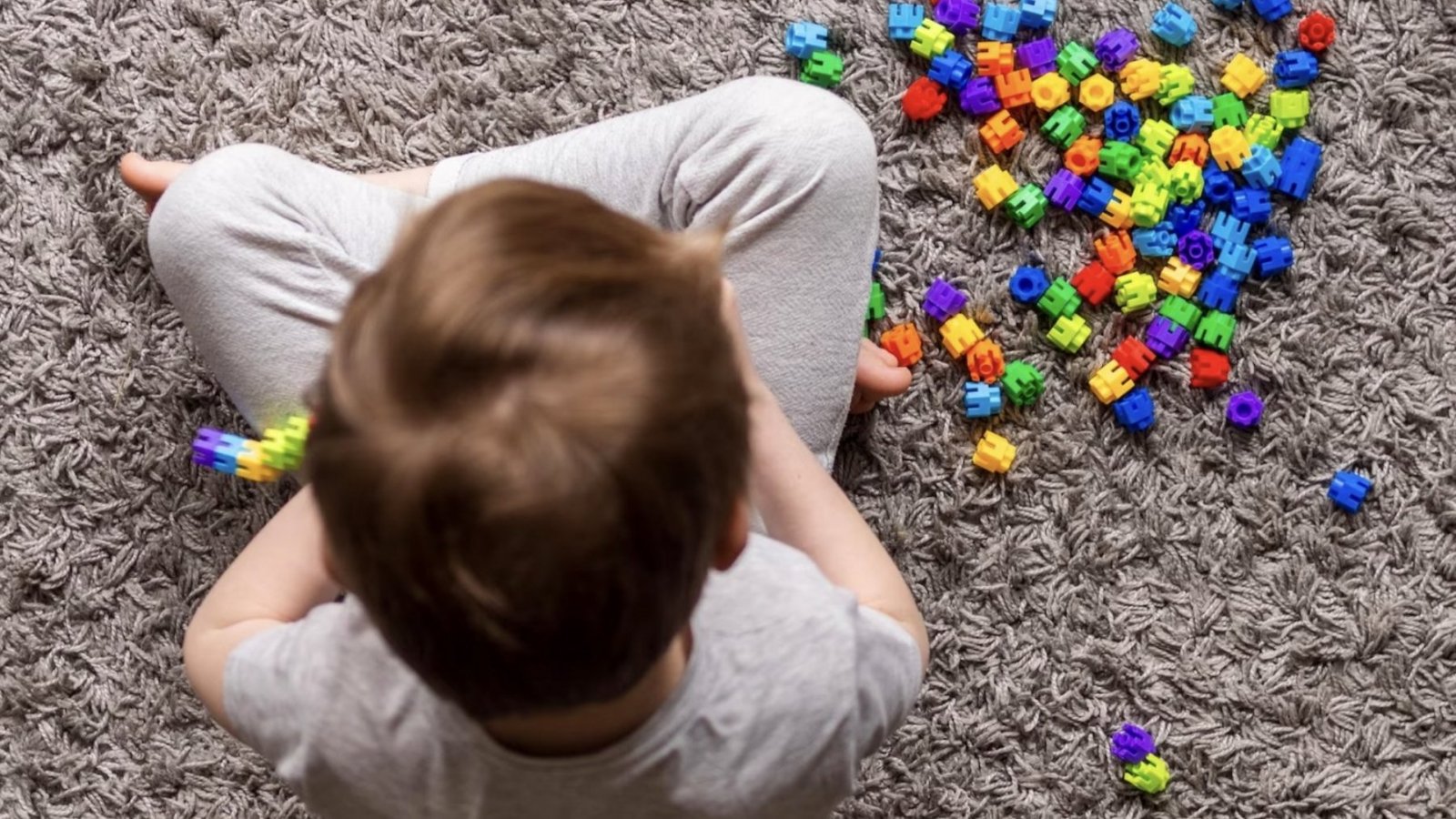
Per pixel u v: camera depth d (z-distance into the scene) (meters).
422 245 0.50
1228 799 1.03
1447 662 1.04
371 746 0.63
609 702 0.55
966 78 1.05
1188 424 1.05
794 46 1.04
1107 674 1.04
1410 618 1.04
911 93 1.04
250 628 0.72
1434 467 1.05
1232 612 1.04
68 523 1.01
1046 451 1.05
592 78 1.06
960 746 1.03
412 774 0.63
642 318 0.48
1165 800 1.03
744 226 0.89
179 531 1.02
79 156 1.03
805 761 0.64
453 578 0.48
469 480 0.46
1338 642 1.04
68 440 1.01
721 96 0.90
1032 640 1.04
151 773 1.00
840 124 0.89
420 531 0.47
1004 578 1.04
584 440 0.46
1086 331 1.04
